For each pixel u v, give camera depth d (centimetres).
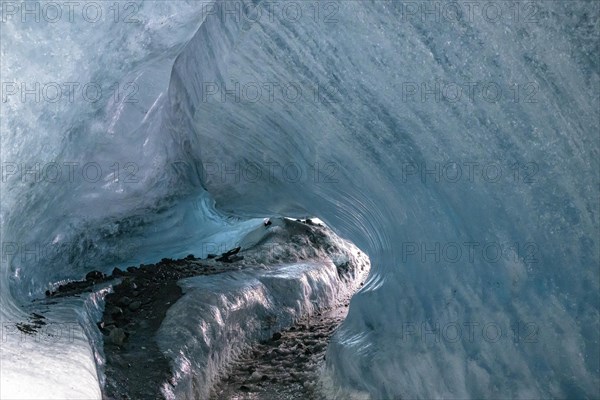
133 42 597
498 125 476
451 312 487
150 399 457
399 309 538
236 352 638
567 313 436
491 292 470
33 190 561
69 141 589
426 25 498
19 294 561
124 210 747
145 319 584
